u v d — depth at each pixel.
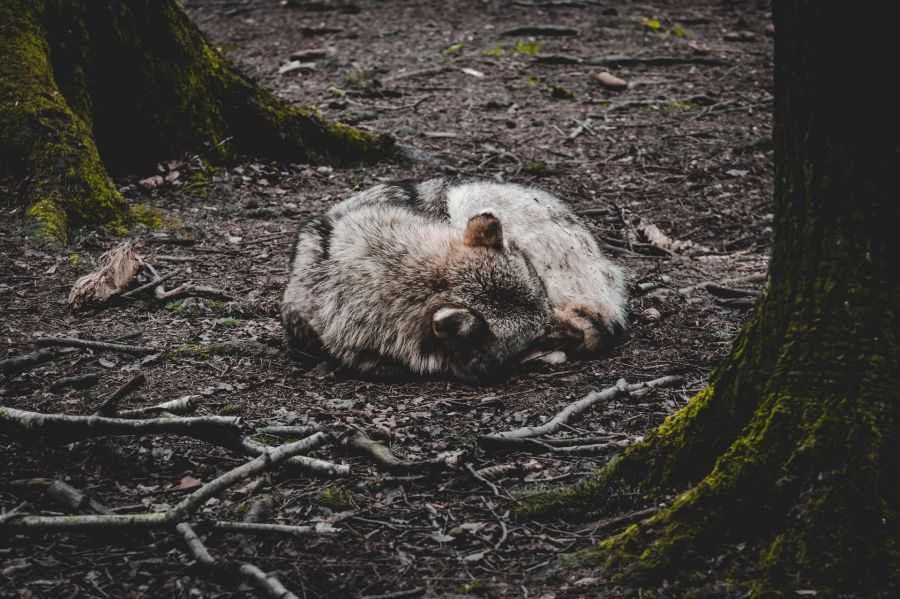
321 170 10.16
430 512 3.75
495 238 5.31
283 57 15.24
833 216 3.13
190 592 3.09
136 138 9.55
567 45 15.72
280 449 3.65
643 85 13.87
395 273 5.43
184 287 6.65
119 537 3.52
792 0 3.07
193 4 19.00
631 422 4.63
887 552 2.82
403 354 5.36
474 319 5.06
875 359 3.03
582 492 3.76
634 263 7.69
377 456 4.16
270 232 8.30
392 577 3.25
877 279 3.05
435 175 10.21
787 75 3.17
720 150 10.95
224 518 3.68
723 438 3.54
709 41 16.42
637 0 18.55
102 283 6.32
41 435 3.95
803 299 3.23
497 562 3.36
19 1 8.81
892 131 2.96
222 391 5.09
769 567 2.95
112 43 9.30
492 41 15.84
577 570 3.22
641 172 10.34
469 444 4.39
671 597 2.99
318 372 5.51
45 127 8.11
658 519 3.29
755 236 8.70
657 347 5.77
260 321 6.34
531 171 10.30
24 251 7.07
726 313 6.43
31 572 3.25
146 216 8.23
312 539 3.50
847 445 2.98
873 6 2.87
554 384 5.18
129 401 4.86
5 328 5.77
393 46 15.63
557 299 5.61
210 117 9.96
